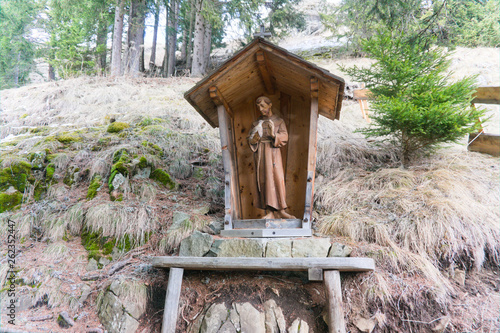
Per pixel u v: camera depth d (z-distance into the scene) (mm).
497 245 3893
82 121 7703
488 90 5391
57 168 5516
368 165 5582
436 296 3484
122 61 15469
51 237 4633
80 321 3672
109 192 5051
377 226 4055
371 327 3342
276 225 4086
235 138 4980
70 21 14453
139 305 3729
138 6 13195
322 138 6383
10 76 16375
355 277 3623
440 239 3889
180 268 3781
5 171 5250
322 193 4965
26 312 3746
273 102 5012
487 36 11391
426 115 4539
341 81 3855
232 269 3709
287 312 3510
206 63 16266
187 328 3566
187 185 5551
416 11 7496
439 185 4512
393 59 5086
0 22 15977
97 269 4211
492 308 3484
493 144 5254
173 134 6453
